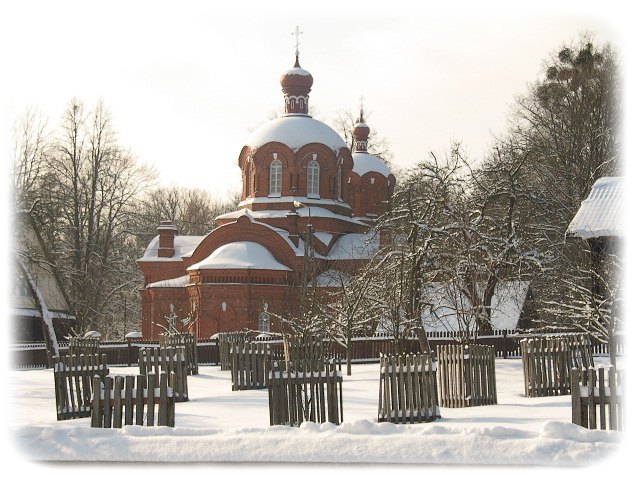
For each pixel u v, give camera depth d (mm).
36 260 51406
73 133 67688
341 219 71062
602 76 57625
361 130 82000
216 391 30828
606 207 41156
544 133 62844
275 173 71062
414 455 14680
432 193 45344
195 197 116125
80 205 68250
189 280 66688
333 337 41531
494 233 49688
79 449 15281
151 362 26672
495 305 51562
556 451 14438
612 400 16562
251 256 64375
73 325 64438
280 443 15250
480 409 23516
